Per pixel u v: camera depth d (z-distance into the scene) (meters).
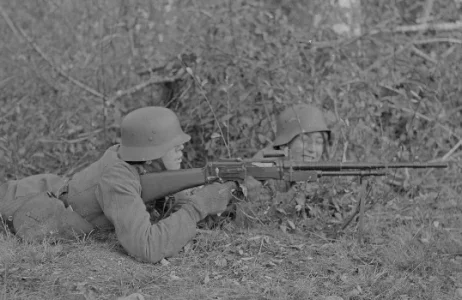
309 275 4.55
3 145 6.64
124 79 7.24
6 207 5.01
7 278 4.21
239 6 6.62
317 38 7.08
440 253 4.97
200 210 4.70
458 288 4.41
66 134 6.89
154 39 7.11
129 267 4.50
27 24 8.58
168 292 4.20
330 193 5.63
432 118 6.91
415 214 5.81
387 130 6.80
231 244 4.99
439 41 7.46
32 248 4.62
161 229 4.60
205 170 4.75
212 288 4.29
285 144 5.65
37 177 5.27
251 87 6.57
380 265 4.76
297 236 5.25
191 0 7.30
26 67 7.35
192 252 4.82
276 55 6.49
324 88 6.58
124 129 4.83
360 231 5.08
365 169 4.83
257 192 4.90
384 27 7.35
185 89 6.87
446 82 7.12
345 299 4.25
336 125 6.26
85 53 7.51
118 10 7.62
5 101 7.38
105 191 4.72
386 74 6.82
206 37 6.71
